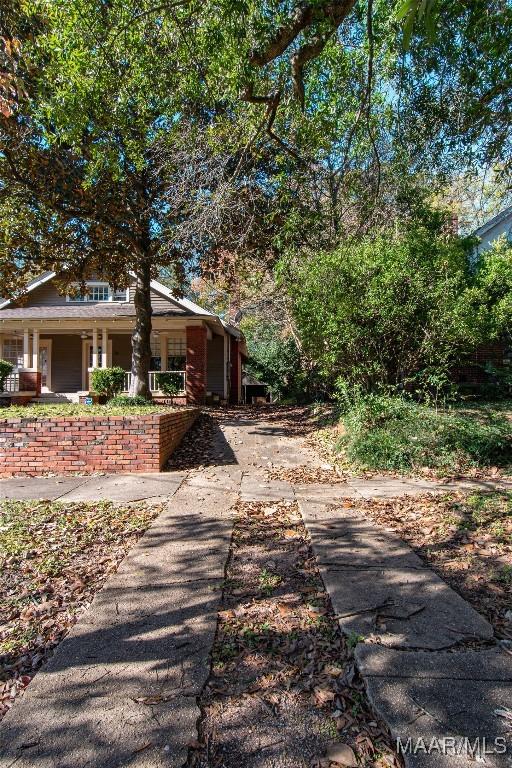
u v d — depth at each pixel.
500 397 11.20
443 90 6.30
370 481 6.39
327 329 8.50
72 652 2.55
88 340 18.94
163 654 2.52
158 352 18.88
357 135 8.04
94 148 7.97
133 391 13.47
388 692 2.17
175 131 7.99
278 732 1.98
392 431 7.43
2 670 2.46
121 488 6.08
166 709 2.10
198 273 13.11
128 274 15.04
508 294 9.80
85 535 4.32
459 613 2.88
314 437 9.61
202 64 6.22
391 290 8.14
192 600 3.11
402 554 3.81
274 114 5.95
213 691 2.24
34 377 16.94
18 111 6.58
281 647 2.58
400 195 10.21
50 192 10.11
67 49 6.30
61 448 7.01
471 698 2.12
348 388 9.02
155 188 11.04
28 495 5.73
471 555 3.76
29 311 17.25
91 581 3.44
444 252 8.59
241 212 9.32
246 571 3.56
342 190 10.44
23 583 3.41
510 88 5.46
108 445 7.05
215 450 8.62
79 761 1.83
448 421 7.45
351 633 2.66
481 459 6.96
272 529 4.48
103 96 6.91
